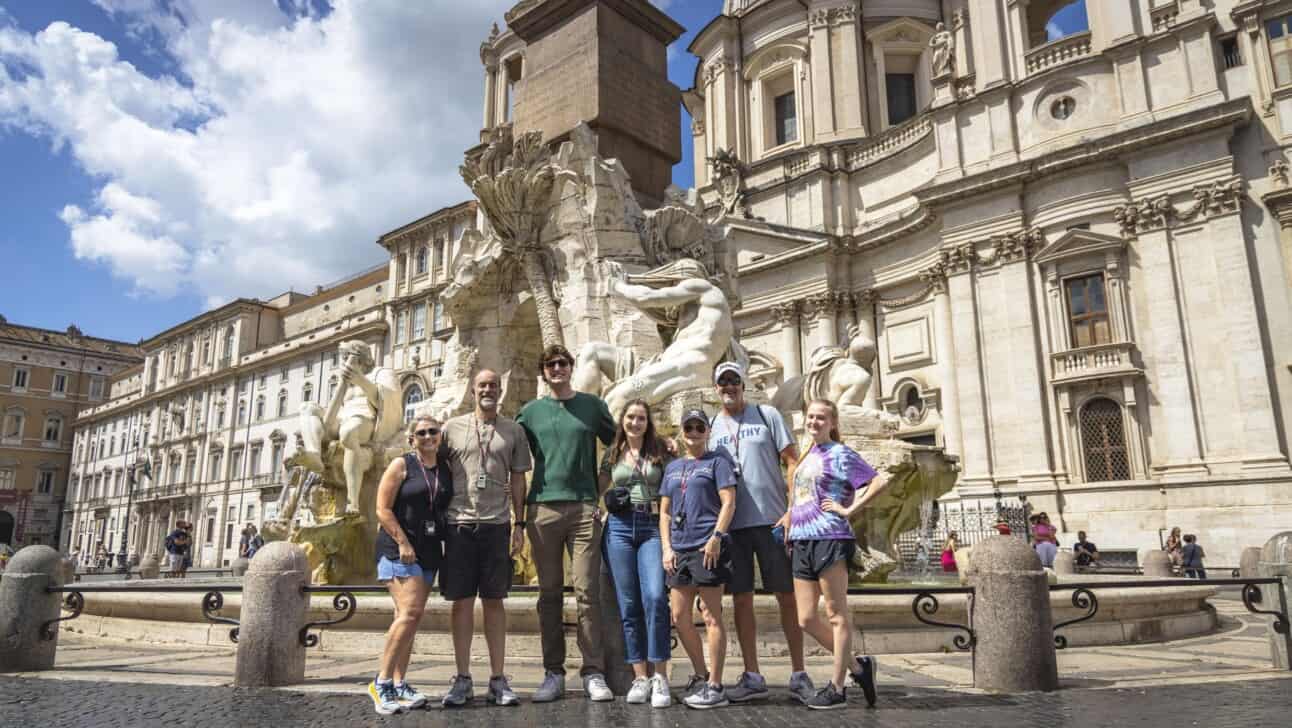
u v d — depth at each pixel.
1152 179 25.06
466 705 4.61
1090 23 27.53
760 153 41.00
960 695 4.88
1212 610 9.26
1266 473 21.92
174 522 57.81
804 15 40.38
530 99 12.24
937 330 30.31
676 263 9.77
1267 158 23.75
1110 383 25.09
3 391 72.56
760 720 4.18
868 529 10.03
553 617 4.89
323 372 49.12
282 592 5.43
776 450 5.05
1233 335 23.20
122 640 8.03
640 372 8.78
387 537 4.70
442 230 44.91
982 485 26.73
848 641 4.49
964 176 29.39
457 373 11.41
